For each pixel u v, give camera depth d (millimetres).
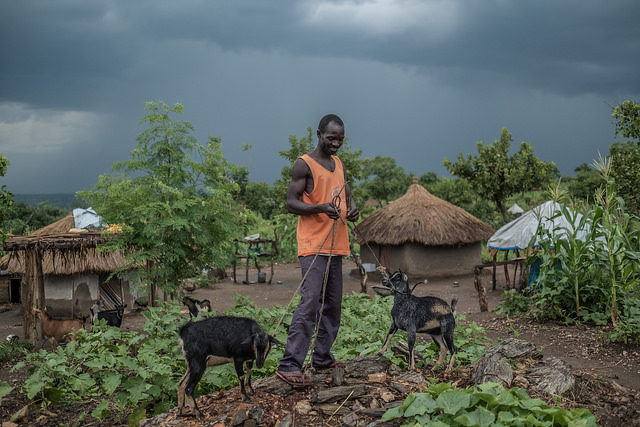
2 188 10023
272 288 19078
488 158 25750
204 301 9195
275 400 4270
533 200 34938
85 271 13633
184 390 4227
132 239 11445
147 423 4223
